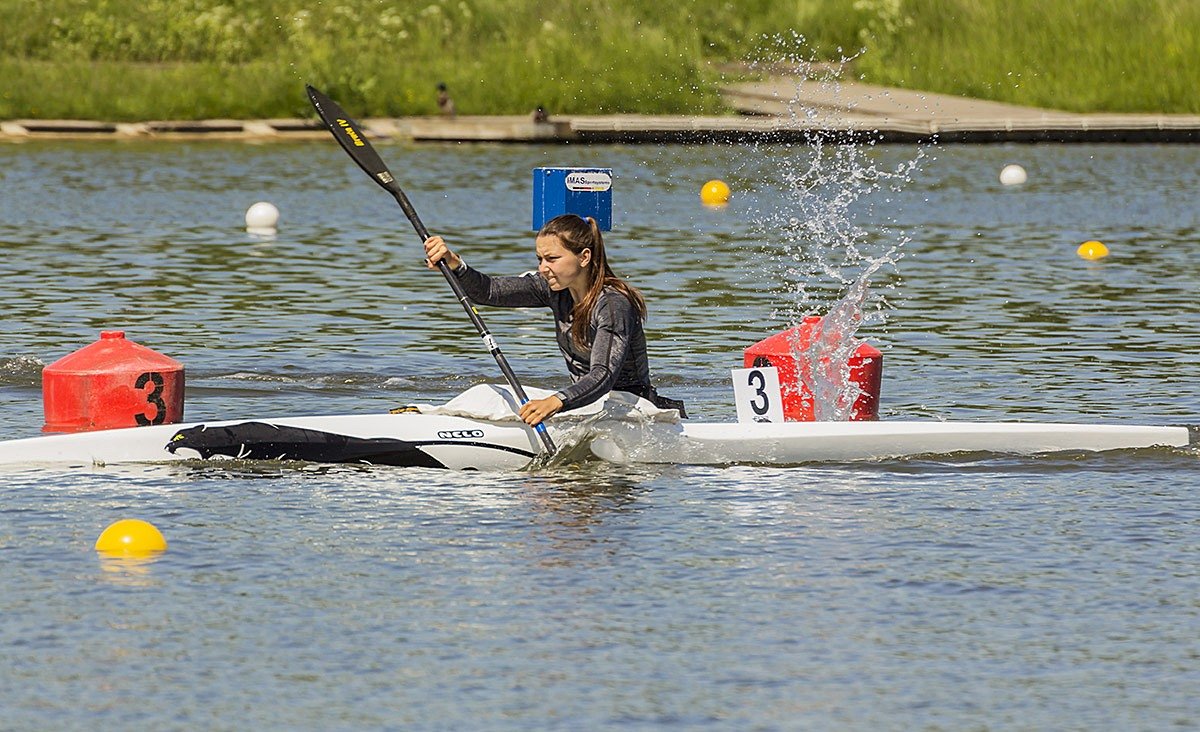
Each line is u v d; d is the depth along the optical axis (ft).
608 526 78.89
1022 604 67.77
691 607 67.00
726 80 373.40
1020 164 290.35
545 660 61.11
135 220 209.77
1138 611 67.00
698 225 212.64
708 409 108.88
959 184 261.03
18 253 179.63
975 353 128.06
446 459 90.68
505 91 355.15
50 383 99.40
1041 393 112.57
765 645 62.80
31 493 83.46
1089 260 181.16
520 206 229.86
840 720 56.03
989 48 376.68
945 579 70.90
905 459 93.66
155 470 88.74
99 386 98.27
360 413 106.63
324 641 62.80
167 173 263.49
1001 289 160.86
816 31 392.06
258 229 203.10
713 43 393.09
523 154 300.61
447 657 61.26
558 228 88.99
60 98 333.01
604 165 284.00
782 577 71.00
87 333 134.41
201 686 58.44
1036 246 192.85
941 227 210.79
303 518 79.77
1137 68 367.66
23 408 106.83
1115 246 192.65
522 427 91.30
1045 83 367.25
